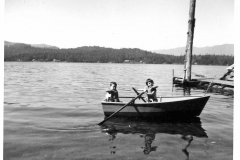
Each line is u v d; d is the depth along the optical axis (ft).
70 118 23.95
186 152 14.84
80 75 104.37
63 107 29.99
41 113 26.30
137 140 17.13
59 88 52.34
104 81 72.54
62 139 17.16
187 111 23.56
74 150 15.05
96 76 98.43
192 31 55.01
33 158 13.83
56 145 15.90
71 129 19.88
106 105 24.52
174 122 22.62
